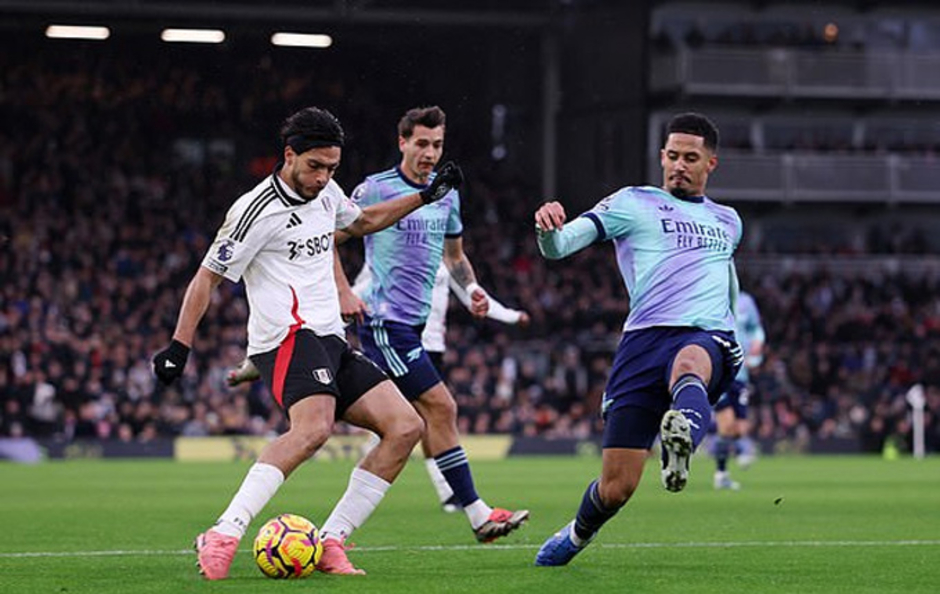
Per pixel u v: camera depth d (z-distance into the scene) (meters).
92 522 19.58
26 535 17.34
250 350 12.19
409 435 12.29
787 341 57.50
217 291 51.97
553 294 58.47
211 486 29.23
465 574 12.33
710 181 64.12
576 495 25.83
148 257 57.59
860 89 65.00
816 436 49.31
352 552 14.61
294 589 11.11
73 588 11.50
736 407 28.16
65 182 60.66
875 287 61.31
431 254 16.28
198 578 11.88
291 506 23.03
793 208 66.75
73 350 46.56
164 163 63.62
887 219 67.88
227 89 65.31
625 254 12.18
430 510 21.42
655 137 65.88
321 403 11.84
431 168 16.48
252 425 45.72
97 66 63.69
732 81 64.19
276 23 62.44
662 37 65.50
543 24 65.19
